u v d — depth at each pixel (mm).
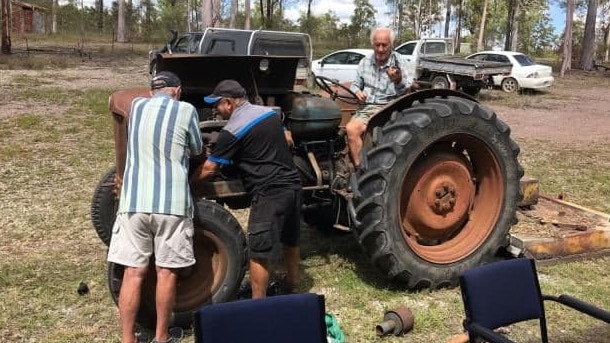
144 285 3672
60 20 50125
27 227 5594
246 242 3887
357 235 4266
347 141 4520
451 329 3934
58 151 8625
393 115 4324
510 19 42250
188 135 3467
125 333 3441
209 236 3750
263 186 3752
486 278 2906
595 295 4438
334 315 4066
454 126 4273
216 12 19016
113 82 17828
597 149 10359
